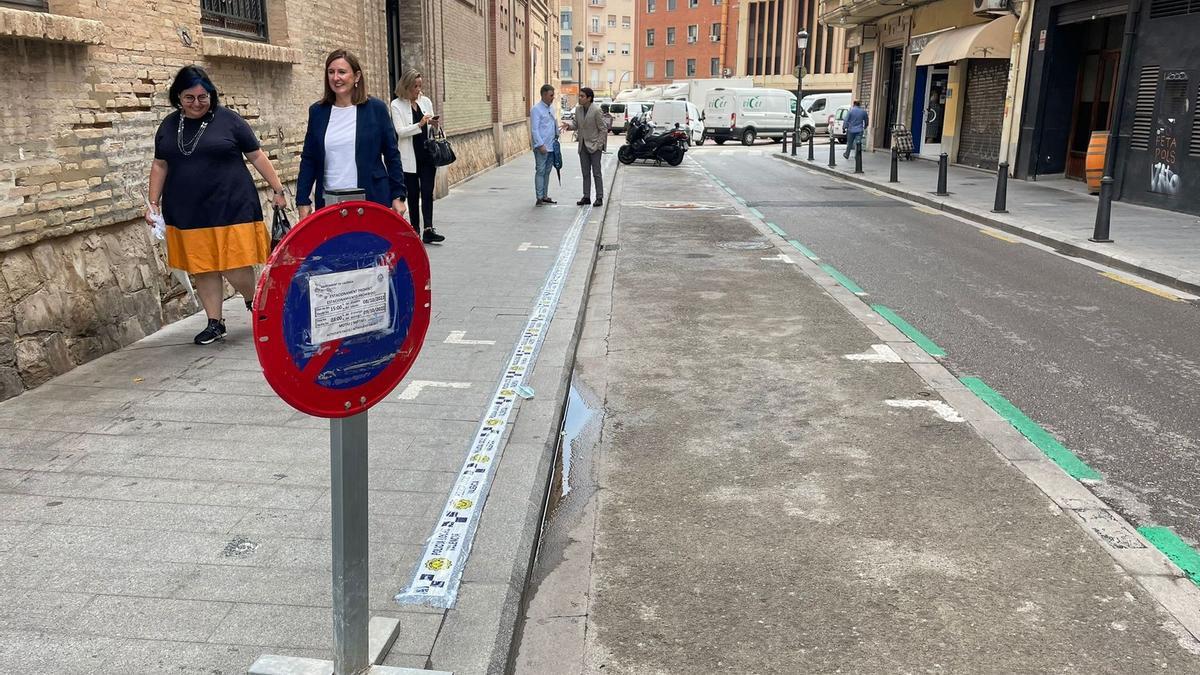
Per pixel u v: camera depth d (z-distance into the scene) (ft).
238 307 22.17
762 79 207.31
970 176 64.54
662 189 58.59
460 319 21.75
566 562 11.15
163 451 13.08
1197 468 13.96
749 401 16.99
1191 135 42.27
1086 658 9.14
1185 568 10.94
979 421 15.85
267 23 26.61
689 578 10.73
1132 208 44.91
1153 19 44.75
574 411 16.58
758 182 65.00
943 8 76.28
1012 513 12.34
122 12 18.43
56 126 16.35
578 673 8.98
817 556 11.19
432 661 8.64
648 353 20.27
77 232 17.22
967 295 26.48
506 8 77.66
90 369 16.85
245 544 10.48
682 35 262.26
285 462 12.80
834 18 96.84
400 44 45.96
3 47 14.97
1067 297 26.35
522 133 92.32
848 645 9.37
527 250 31.27
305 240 6.37
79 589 9.45
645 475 13.70
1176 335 22.02
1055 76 57.41
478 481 12.52
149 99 19.54
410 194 31.53
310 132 19.27
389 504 11.78
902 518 12.20
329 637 8.75
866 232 39.50
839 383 17.99
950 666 9.00
